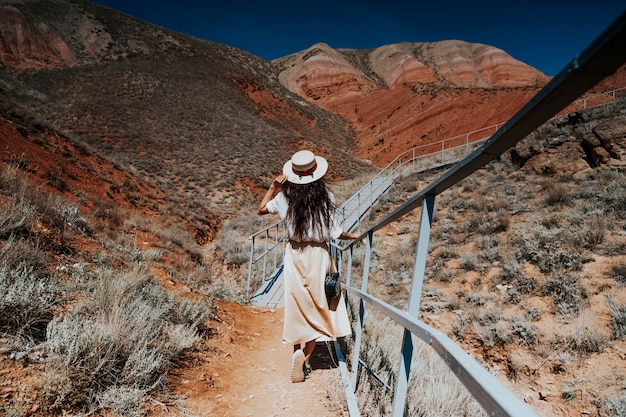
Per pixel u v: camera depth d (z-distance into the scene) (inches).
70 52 2974.9
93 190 599.5
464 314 312.7
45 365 114.8
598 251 322.0
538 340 261.7
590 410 206.5
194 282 306.3
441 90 3157.0
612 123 519.2
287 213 144.9
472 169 57.8
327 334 143.4
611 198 409.4
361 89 4633.4
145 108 1988.2
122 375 123.5
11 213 217.5
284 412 129.3
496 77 4963.1
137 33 3516.2
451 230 484.1
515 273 335.3
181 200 932.6
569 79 30.6
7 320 127.0
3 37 2687.0
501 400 30.7
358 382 147.2
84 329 129.0
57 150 647.1
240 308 285.3
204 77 2992.1
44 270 180.5
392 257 471.5
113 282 184.2
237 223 887.1
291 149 1953.7
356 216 716.7
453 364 44.8
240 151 1724.9
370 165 2075.5
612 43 24.6
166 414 116.6
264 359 184.5
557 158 568.4
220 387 144.6
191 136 1796.3
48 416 99.9
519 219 443.2
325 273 147.0
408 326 72.7
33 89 1897.1
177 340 160.4
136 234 439.2
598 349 237.0
